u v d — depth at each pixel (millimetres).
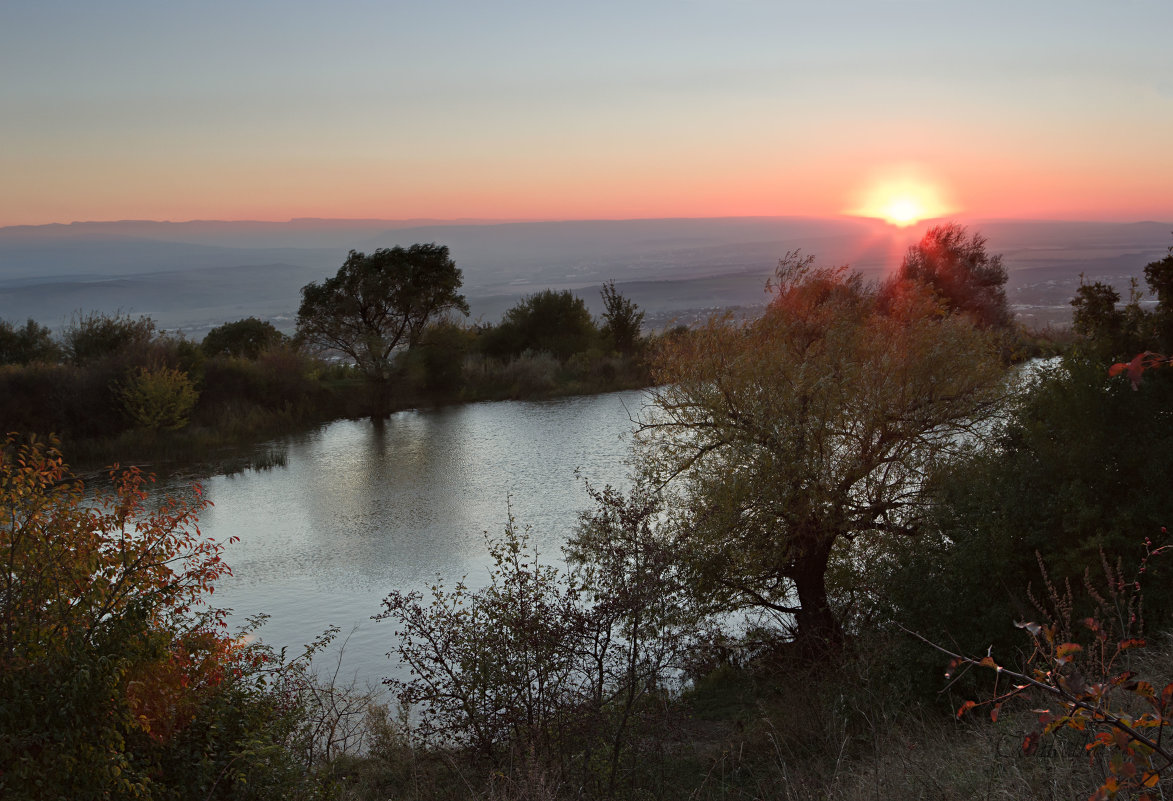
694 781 8766
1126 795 3686
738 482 13008
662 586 8828
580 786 7387
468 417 43156
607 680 8750
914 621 9836
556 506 24641
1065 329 29078
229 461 33156
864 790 6375
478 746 8422
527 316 59156
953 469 12805
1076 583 9094
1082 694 2449
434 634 10766
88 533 7082
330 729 10562
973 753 6289
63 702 5906
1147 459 9445
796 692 11141
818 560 13922
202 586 7969
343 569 19688
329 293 47750
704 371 14594
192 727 7047
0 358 45250
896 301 16078
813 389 13320
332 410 44594
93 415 35125
